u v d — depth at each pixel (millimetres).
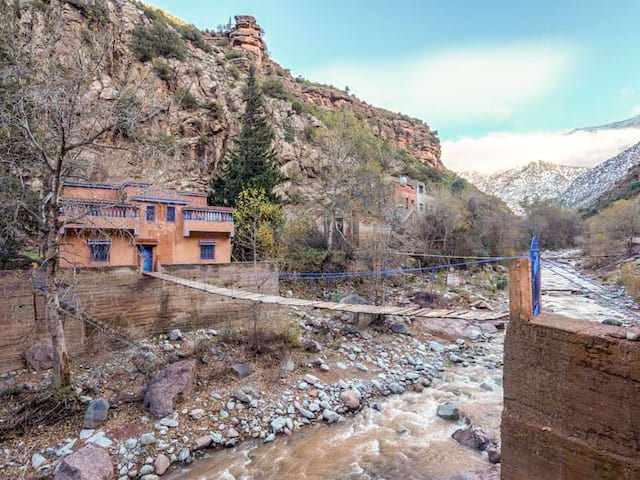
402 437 9594
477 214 38375
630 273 24844
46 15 13758
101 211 14281
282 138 41062
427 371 13656
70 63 11383
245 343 13992
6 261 13398
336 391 11828
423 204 41156
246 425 9977
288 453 9023
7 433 8930
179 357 12953
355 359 14195
